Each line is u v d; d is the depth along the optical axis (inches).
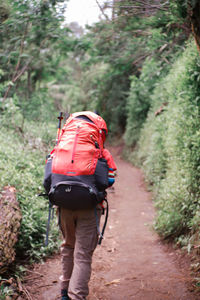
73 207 99.4
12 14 236.8
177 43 269.6
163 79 323.3
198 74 192.4
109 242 186.1
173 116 231.8
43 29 288.7
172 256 154.3
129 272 140.8
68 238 108.9
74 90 673.6
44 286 121.7
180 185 175.8
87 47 370.9
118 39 306.2
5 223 121.8
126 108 549.6
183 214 168.4
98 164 102.6
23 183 175.0
